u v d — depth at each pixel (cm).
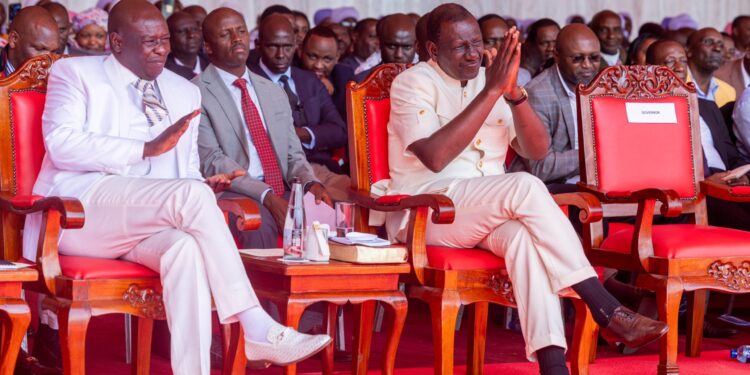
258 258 555
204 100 763
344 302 548
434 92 638
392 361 573
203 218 519
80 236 552
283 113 791
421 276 581
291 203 553
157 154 561
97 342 743
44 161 584
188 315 513
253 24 1442
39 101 600
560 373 558
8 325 493
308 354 502
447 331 567
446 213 561
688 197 710
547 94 835
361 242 557
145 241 536
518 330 816
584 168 690
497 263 581
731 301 849
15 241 573
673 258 609
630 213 686
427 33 649
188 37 1015
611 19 1319
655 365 675
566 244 560
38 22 775
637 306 754
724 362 684
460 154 645
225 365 557
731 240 627
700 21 1695
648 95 712
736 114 906
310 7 1476
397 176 645
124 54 593
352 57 1320
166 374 634
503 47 595
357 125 655
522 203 567
